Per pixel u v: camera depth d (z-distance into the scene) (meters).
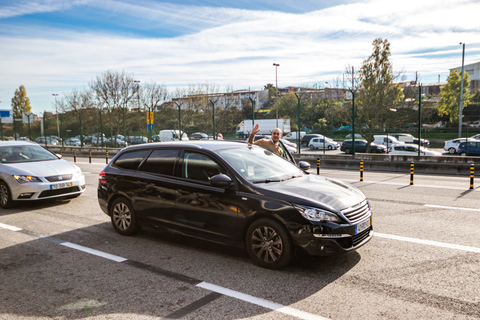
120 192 5.67
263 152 5.56
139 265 4.46
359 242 4.21
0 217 7.14
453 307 3.26
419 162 15.55
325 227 3.91
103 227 6.29
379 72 31.06
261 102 84.31
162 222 5.18
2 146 8.73
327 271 4.15
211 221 4.64
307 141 38.78
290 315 3.18
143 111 46.75
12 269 4.42
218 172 4.72
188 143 5.33
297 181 4.73
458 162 15.23
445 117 50.22
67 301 3.55
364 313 3.19
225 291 3.68
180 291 3.71
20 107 75.06
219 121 43.56
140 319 3.17
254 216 4.27
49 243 5.43
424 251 4.77
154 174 5.33
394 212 7.11
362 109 31.52
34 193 7.62
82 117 42.81
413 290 3.62
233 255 4.76
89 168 17.38
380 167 16.38
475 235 5.45
